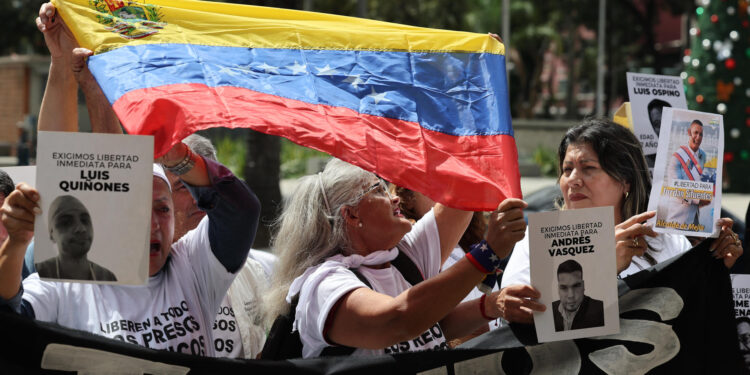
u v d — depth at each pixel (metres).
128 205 2.06
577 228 2.30
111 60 2.38
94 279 2.05
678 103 3.42
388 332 2.27
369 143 2.42
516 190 2.51
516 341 2.48
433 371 2.44
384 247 2.66
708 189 2.63
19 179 2.96
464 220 2.97
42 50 25.84
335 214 2.63
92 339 2.29
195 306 2.65
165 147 2.19
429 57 2.74
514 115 39.62
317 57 2.63
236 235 2.57
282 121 2.34
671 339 2.63
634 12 33.41
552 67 42.25
